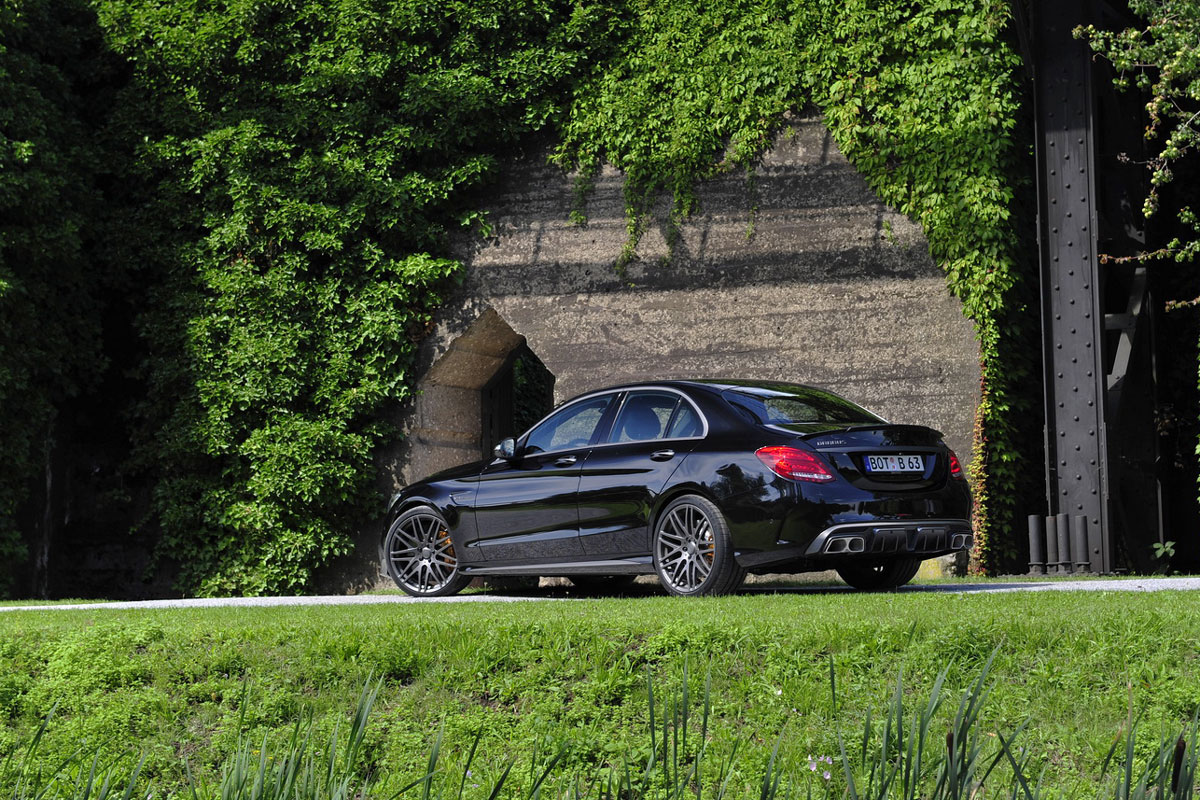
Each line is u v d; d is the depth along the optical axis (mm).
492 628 13000
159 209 33594
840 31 30125
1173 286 36000
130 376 33594
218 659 12898
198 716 12289
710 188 31266
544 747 10930
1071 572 27453
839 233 30250
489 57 32562
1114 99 34219
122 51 34094
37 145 31328
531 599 18234
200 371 32938
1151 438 35156
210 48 33562
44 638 13656
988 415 28766
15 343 31062
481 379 34656
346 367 32500
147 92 34250
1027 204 30406
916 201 29562
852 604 14344
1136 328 33750
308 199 32938
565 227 32281
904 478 17266
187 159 33875
